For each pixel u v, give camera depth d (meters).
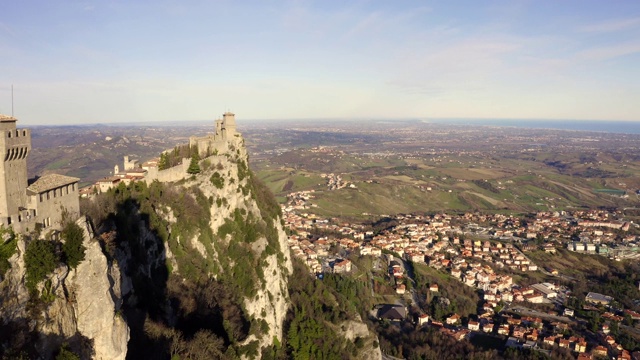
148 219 120.31
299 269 189.38
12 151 66.12
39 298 63.38
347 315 170.62
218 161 156.62
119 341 72.81
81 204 100.75
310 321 152.38
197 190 143.25
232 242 146.00
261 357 129.75
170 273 120.19
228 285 135.62
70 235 69.56
